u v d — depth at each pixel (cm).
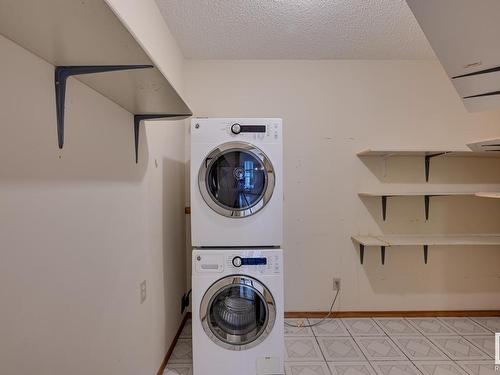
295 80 273
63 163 97
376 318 273
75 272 103
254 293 188
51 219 91
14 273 76
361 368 199
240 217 192
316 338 237
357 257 276
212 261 187
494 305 278
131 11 147
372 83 274
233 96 273
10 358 75
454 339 235
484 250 279
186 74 272
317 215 275
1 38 73
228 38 234
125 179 146
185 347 228
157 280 192
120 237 139
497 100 159
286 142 273
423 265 277
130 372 148
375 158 274
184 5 190
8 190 75
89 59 86
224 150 191
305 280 275
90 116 114
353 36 231
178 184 249
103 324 122
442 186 275
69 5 59
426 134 275
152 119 160
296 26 217
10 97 75
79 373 105
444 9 102
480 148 232
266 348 187
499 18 100
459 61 126
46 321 88
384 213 274
